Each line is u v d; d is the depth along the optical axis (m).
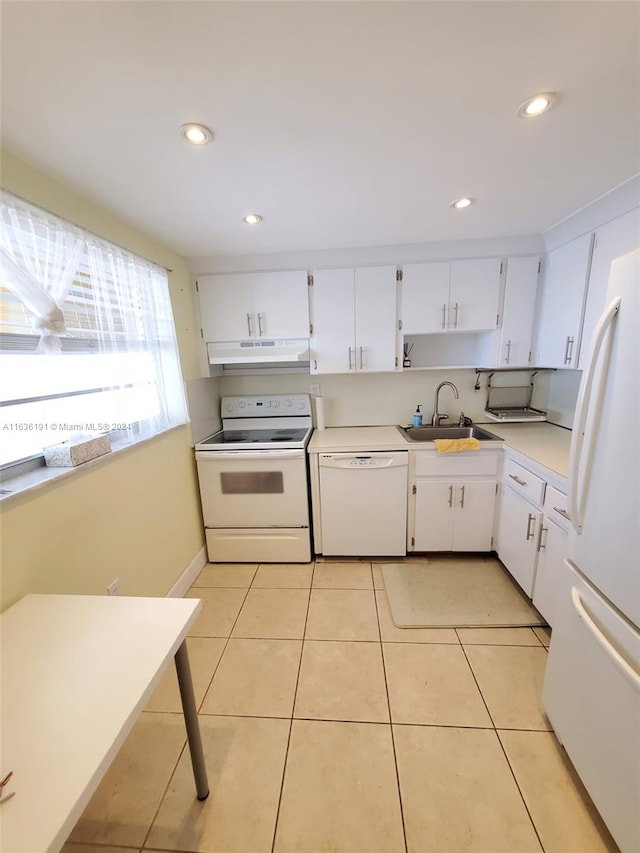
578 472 1.08
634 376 0.86
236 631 1.83
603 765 0.97
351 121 1.05
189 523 2.27
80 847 1.03
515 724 1.33
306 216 1.74
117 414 1.62
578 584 1.10
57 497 1.23
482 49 0.81
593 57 0.84
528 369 2.68
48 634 0.90
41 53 0.78
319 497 2.35
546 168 1.36
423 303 2.32
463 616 1.87
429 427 2.68
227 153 1.19
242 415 2.77
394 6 0.71
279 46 0.79
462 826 1.04
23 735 0.65
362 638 1.76
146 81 0.86
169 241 1.99
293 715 1.38
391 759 1.22
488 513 2.28
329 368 2.44
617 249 1.65
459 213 1.78
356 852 0.99
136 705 0.71
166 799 1.12
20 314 1.17
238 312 2.39
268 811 1.09
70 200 1.37
